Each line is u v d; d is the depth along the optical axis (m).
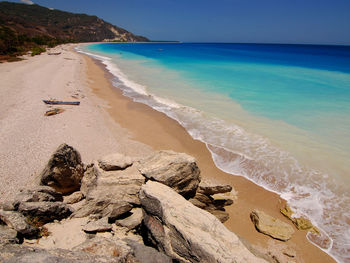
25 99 24.16
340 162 14.74
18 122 18.50
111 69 50.44
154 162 10.53
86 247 6.18
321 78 40.66
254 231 10.38
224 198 11.45
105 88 33.16
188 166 10.16
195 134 18.89
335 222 10.78
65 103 23.81
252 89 32.34
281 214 11.37
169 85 34.88
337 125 19.98
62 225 8.43
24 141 15.77
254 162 15.11
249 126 20.12
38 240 7.30
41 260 4.88
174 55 89.06
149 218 8.48
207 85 34.69
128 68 52.09
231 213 11.35
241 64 60.16
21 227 7.04
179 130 19.66
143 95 29.62
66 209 9.06
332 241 9.91
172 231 7.45
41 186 9.91
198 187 10.91
